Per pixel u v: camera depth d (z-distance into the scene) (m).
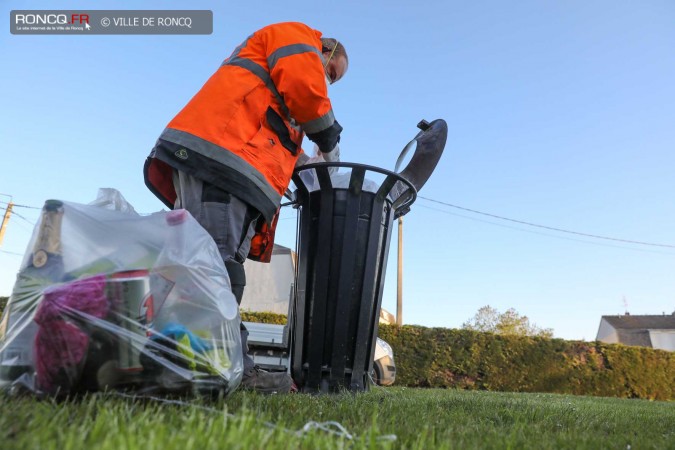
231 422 1.01
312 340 2.43
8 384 1.28
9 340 1.30
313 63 2.02
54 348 1.22
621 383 13.34
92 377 1.25
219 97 1.96
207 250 1.53
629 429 1.80
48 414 1.00
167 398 1.32
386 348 7.74
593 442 1.33
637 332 37.03
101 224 1.39
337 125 2.18
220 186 1.86
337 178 2.56
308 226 2.54
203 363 1.37
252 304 21.41
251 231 2.09
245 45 2.14
